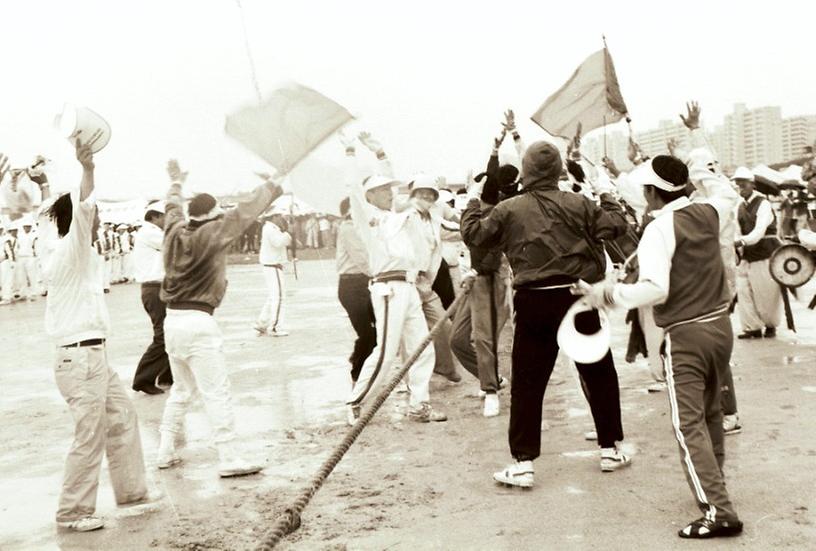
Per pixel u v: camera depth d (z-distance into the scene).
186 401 6.50
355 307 8.27
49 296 5.27
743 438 6.24
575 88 7.60
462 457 6.31
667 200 4.75
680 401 4.61
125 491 5.64
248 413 8.16
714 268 4.66
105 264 27.42
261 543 3.86
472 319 7.64
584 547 4.50
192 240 6.06
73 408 5.26
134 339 14.34
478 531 4.82
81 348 5.24
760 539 4.45
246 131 5.72
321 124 5.75
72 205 5.21
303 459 6.51
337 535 4.87
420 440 6.86
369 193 7.99
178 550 4.80
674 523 4.76
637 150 7.75
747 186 10.43
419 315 7.52
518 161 7.04
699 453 4.54
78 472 5.25
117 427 5.64
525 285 5.48
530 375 5.51
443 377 9.56
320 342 12.76
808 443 6.02
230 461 6.16
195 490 5.89
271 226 13.64
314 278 27.64
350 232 8.05
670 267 4.64
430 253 8.58
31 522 5.43
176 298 6.17
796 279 10.20
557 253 5.41
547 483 5.60
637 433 6.63
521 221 5.49
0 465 6.84
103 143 5.15
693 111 5.53
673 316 4.65
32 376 11.16
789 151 50.19
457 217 10.77
